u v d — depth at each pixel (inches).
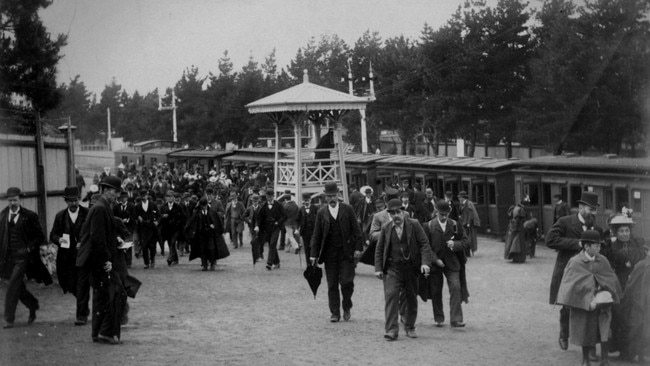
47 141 810.8
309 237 865.5
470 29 1553.9
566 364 412.8
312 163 1357.0
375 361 428.1
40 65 673.6
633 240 447.8
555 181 1066.1
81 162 2138.3
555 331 504.7
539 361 418.6
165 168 2117.4
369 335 505.0
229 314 590.9
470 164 1321.4
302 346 470.3
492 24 1524.4
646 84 657.6
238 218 1170.6
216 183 1667.1
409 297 493.4
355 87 2269.9
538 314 572.1
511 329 516.4
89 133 2146.9
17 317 556.7
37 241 523.8
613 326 421.4
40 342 473.7
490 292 691.4
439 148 2124.8
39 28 639.1
